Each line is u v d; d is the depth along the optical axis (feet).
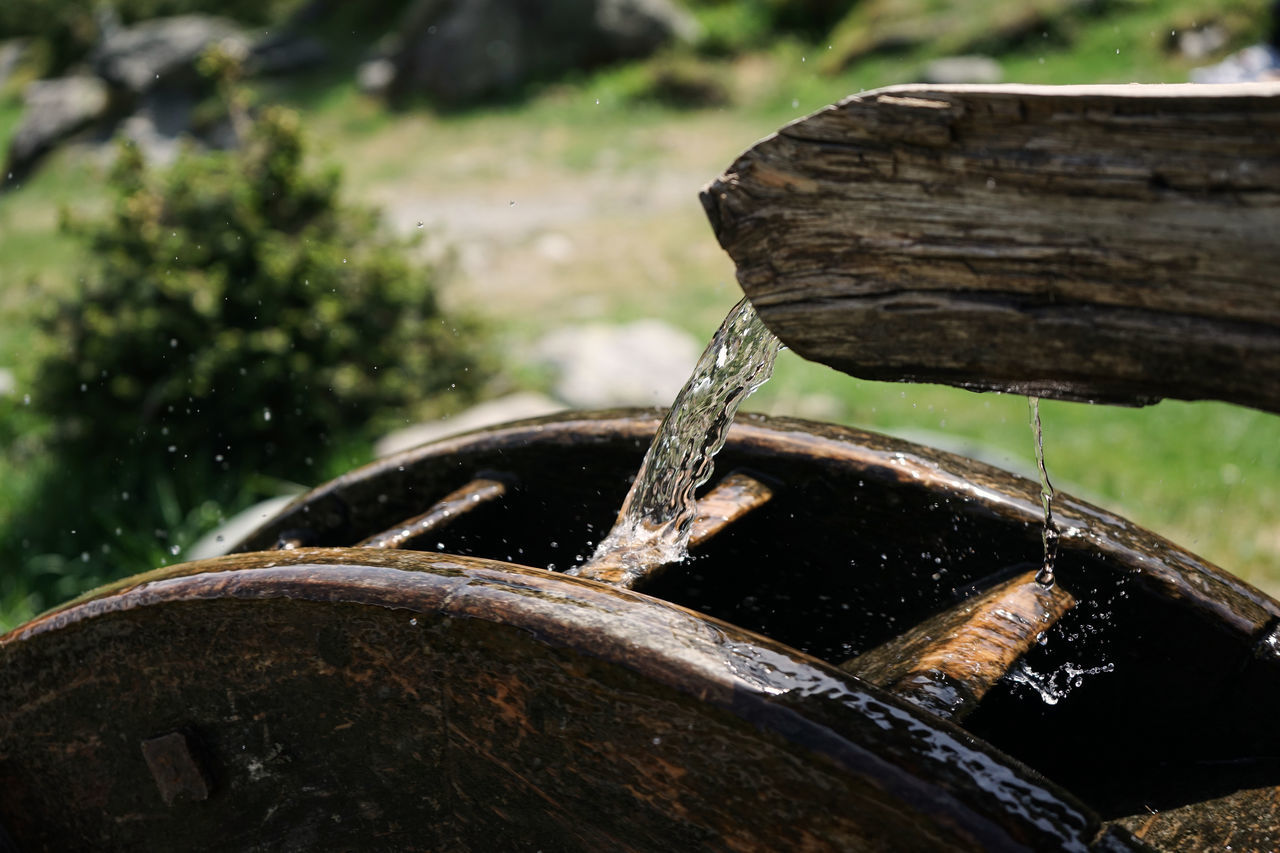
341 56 51.93
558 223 31.81
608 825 5.38
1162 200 4.00
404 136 41.55
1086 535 7.09
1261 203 3.84
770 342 5.87
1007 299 4.33
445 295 21.79
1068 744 7.18
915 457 7.65
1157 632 6.88
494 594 5.43
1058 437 18.95
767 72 43.62
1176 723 6.95
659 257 28.60
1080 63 37.11
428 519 7.93
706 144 37.63
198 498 16.38
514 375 19.89
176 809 6.50
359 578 5.68
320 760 6.06
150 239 17.78
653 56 45.24
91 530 16.60
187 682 6.20
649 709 5.07
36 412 17.85
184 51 47.21
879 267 4.55
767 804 4.94
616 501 8.42
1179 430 18.95
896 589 7.86
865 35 42.32
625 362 20.36
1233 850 5.97
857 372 4.79
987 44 39.60
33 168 44.68
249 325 17.54
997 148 4.24
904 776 4.67
